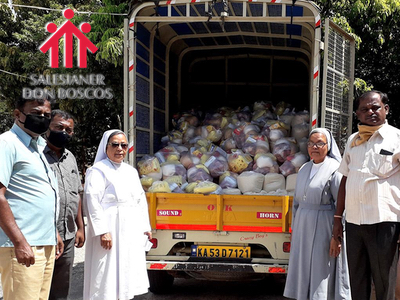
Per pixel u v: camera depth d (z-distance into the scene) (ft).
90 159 40.55
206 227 15.30
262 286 18.95
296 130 19.49
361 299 11.62
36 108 9.98
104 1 28.66
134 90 16.96
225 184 16.63
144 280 13.12
